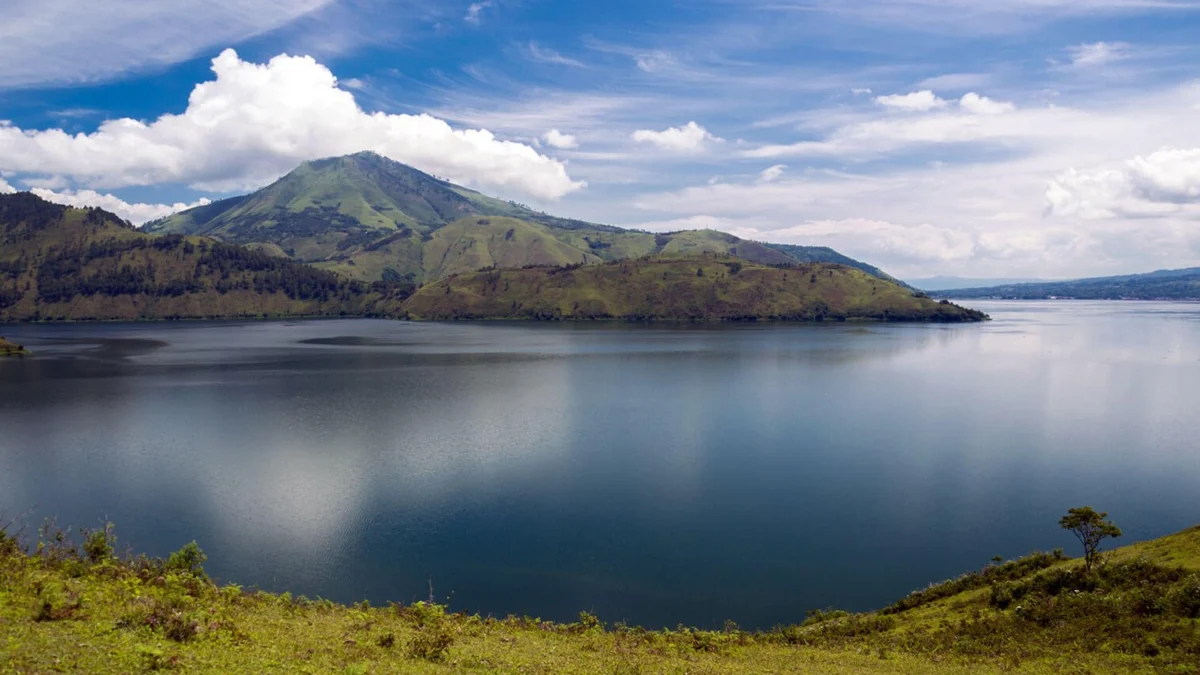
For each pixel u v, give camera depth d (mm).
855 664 26062
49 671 13180
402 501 61844
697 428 94750
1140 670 23453
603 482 68500
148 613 17750
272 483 66750
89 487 65188
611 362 176250
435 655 19641
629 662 23078
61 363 168875
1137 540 54094
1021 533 55531
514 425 95875
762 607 43219
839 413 105812
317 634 20469
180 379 140000
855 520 58281
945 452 81438
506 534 54406
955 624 32344
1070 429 94312
